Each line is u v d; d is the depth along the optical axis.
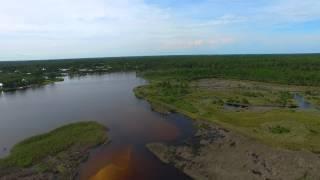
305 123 50.84
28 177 34.66
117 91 93.94
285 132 46.59
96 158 39.78
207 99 75.25
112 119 58.31
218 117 57.09
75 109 67.75
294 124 49.91
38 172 35.81
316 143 42.19
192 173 35.19
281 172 34.25
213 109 63.62
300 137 44.31
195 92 85.94
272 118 54.62
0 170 36.22
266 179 32.94
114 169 36.59
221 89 92.75
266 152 39.62
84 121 56.09
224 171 35.22
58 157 39.91
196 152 41.00
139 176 34.91
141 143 44.94
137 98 80.44
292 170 34.53
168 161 38.47
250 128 49.69
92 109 67.44
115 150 42.34
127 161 38.75
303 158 37.28
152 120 57.25
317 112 59.81
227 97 77.44
